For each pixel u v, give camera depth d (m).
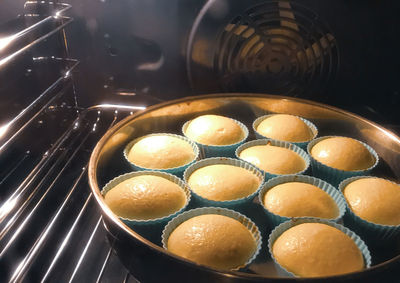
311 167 0.47
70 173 0.50
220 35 0.50
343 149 0.45
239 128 0.49
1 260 0.40
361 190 0.41
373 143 0.47
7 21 0.49
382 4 0.47
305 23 0.49
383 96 0.53
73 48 0.52
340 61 0.51
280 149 0.46
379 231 0.38
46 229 0.39
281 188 0.41
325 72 0.52
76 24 0.50
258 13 0.49
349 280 0.30
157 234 0.39
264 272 0.36
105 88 0.54
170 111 0.48
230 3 0.48
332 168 0.44
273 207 0.39
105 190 0.41
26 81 0.48
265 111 0.51
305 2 0.48
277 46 0.51
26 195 0.47
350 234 0.37
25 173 0.49
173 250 0.35
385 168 0.46
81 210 0.43
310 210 0.39
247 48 0.51
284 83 0.53
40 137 0.52
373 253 0.40
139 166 0.44
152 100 0.55
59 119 0.54
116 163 0.45
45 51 0.52
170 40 0.50
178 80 0.53
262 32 0.50
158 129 0.49
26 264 0.36
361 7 0.48
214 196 0.40
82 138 0.55
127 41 0.51
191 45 0.50
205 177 0.42
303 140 0.48
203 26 0.49
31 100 0.49
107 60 0.52
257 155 0.45
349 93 0.53
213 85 0.53
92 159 0.39
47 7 0.49
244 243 0.35
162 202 0.39
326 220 0.37
